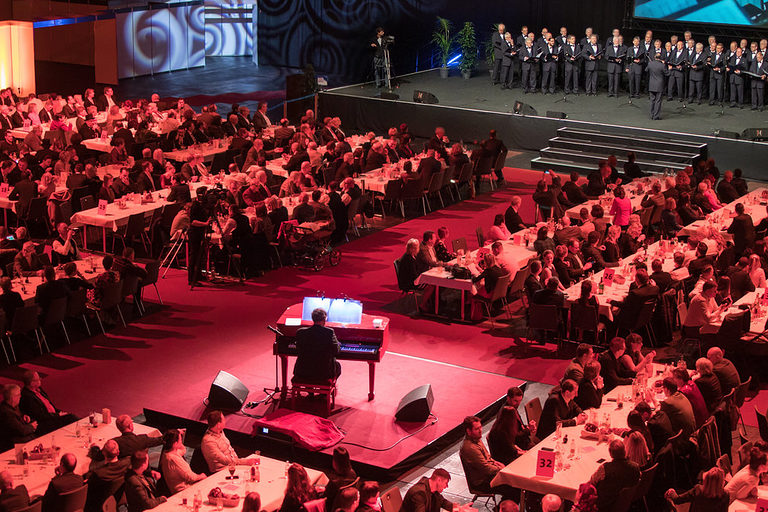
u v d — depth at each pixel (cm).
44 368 1562
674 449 1187
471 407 1439
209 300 1864
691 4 3322
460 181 2581
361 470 1266
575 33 3581
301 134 2608
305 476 1027
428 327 1761
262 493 1075
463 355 1645
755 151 2775
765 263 1850
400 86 3534
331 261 2080
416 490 1039
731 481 1065
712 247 1944
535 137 3077
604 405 1280
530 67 3391
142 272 1739
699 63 3159
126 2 3959
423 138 3266
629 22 3434
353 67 4100
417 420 1380
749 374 1563
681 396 1245
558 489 1076
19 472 1108
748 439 1364
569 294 1661
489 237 1958
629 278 1744
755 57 3088
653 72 3006
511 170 2919
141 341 1669
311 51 4212
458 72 3756
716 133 2827
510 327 1770
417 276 1795
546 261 1742
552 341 1709
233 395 1400
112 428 1220
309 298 1440
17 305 1564
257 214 1986
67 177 2278
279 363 1577
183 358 1603
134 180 2338
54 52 4372
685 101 3219
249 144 2619
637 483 1066
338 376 1412
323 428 1330
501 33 3466
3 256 1791
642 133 2919
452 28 3791
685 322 1603
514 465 1119
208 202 1947
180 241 2019
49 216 2139
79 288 1653
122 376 1536
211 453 1151
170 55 4175
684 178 2284
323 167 2478
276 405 1419
